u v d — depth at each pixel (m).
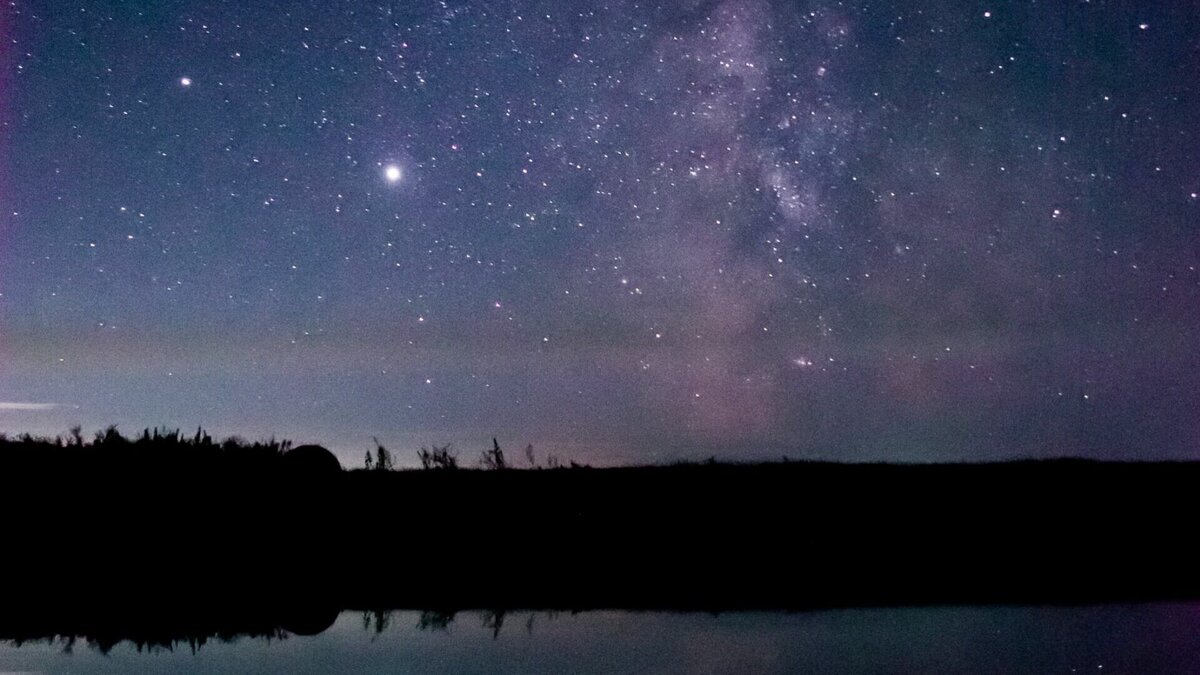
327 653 2.06
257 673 1.94
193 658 2.04
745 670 1.96
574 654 2.06
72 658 2.03
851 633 2.18
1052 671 1.94
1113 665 1.97
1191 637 2.15
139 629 2.21
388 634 2.20
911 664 1.98
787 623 2.25
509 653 2.06
